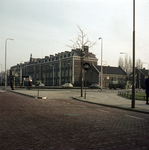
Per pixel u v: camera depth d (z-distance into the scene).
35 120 6.92
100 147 4.07
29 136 4.86
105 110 10.00
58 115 8.04
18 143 4.29
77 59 67.88
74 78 66.69
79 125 6.18
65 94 22.89
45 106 11.02
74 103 13.26
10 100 13.97
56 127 5.87
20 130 5.46
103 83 61.25
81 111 9.36
